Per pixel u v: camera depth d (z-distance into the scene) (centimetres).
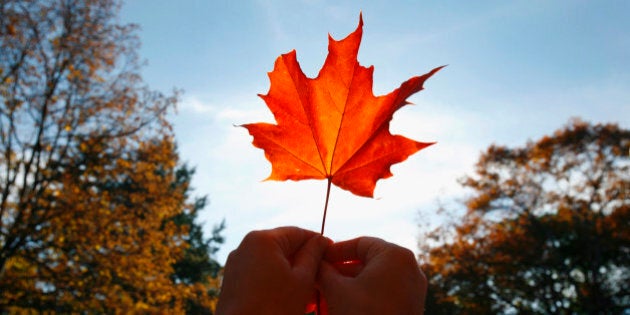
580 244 2038
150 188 1453
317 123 112
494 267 2050
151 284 1389
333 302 83
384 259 84
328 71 111
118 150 1405
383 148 109
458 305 2316
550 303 2075
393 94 109
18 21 1292
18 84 1297
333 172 111
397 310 81
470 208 2261
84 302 1264
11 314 1205
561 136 2152
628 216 1930
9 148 1279
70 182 1322
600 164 2108
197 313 1973
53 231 1274
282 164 112
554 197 2156
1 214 1252
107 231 1329
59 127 1349
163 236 1448
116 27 1456
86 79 1398
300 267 85
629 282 1967
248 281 81
